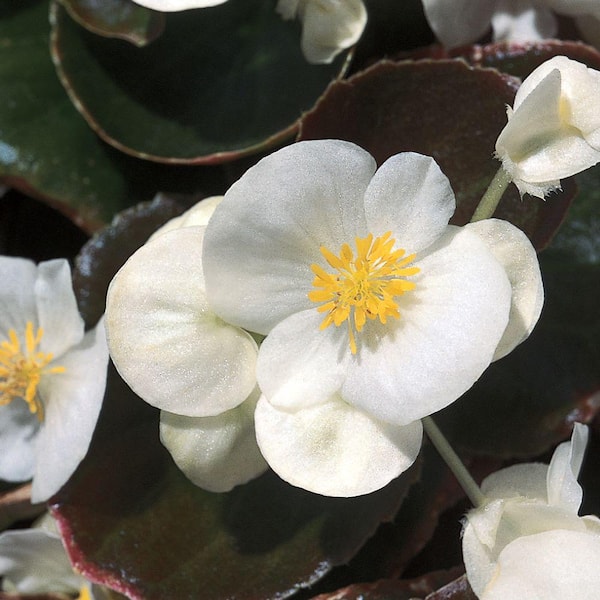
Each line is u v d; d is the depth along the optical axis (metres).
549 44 0.28
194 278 0.25
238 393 0.25
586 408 0.28
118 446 0.27
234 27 0.28
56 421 0.27
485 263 0.24
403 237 0.25
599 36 0.29
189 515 0.27
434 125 0.27
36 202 0.30
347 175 0.24
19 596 0.28
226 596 0.27
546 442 0.28
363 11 0.27
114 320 0.25
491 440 0.28
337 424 0.25
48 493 0.27
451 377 0.24
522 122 0.25
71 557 0.27
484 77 0.27
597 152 0.25
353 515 0.27
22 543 0.28
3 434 0.28
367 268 0.25
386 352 0.25
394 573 0.28
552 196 0.27
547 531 0.25
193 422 0.25
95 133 0.29
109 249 0.28
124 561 0.27
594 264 0.29
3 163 0.29
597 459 0.29
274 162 0.24
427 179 0.24
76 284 0.28
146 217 0.28
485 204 0.25
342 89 0.27
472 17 0.28
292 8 0.28
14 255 0.30
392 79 0.27
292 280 0.25
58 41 0.28
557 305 0.29
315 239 0.25
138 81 0.28
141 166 0.29
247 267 0.25
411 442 0.25
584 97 0.24
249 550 0.27
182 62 0.28
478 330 0.24
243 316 0.25
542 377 0.28
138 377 0.25
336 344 0.25
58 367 0.27
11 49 0.29
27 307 0.27
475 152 0.27
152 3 0.26
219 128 0.28
